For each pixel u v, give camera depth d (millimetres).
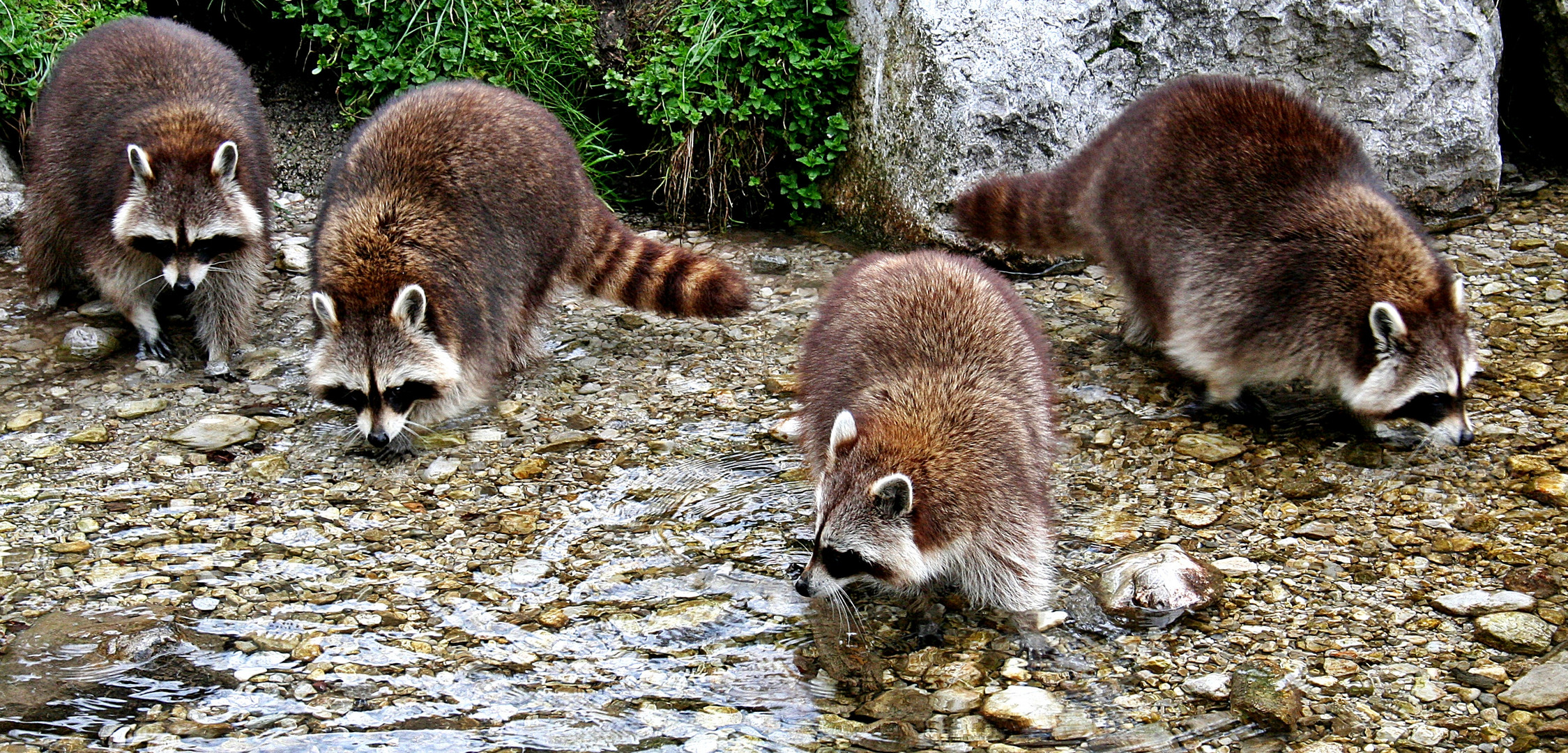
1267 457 5031
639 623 4074
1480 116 6844
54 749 3479
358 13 7246
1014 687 3762
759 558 4426
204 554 4398
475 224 5465
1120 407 5457
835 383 4527
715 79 7145
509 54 7285
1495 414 5195
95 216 5812
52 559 4336
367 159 5457
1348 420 5305
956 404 4156
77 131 5969
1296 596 4156
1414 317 4844
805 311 6395
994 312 4512
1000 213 6246
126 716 3621
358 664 3855
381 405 5055
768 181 7418
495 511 4707
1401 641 3914
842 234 7289
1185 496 4777
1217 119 5336
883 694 3770
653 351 6039
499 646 3957
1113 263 5801
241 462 5023
